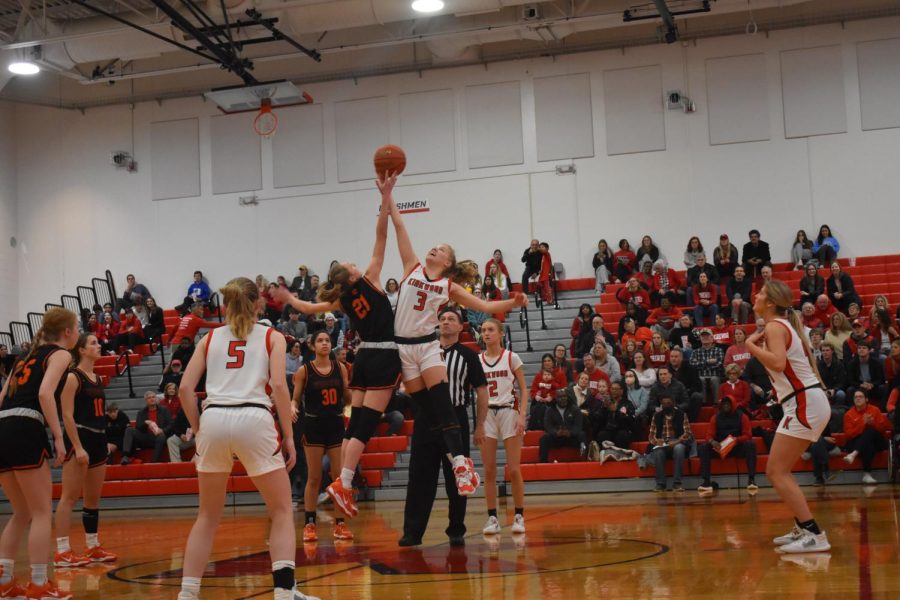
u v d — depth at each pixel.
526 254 19.81
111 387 19.30
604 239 20.64
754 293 17.66
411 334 6.64
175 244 23.08
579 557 6.27
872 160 19.56
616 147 20.81
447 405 6.61
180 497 14.54
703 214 20.23
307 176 22.47
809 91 19.98
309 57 21.33
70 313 5.80
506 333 17.73
